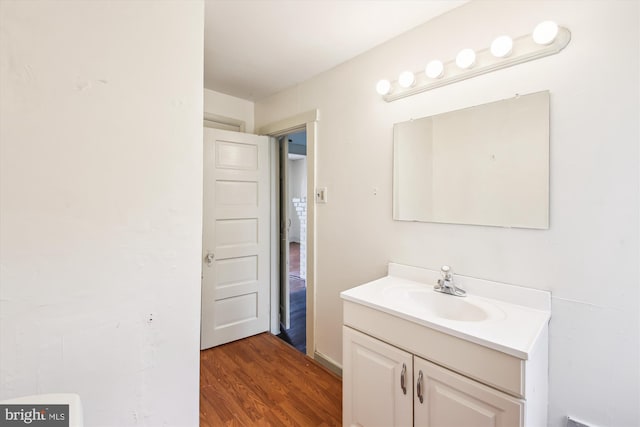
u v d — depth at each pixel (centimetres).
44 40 78
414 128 171
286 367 227
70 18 82
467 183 150
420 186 168
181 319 103
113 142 89
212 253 255
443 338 114
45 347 80
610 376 114
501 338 104
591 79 116
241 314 275
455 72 152
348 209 208
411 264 173
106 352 89
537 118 128
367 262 197
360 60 200
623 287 111
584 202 118
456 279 154
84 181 85
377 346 135
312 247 235
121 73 90
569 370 122
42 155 79
